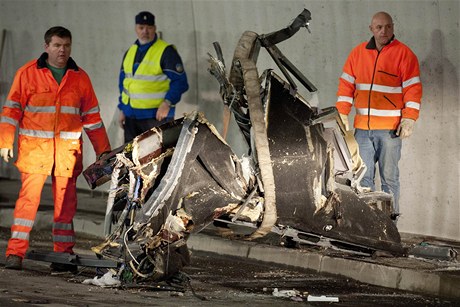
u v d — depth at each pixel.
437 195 27.95
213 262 25.80
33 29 37.59
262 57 31.05
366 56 27.00
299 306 20.09
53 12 36.78
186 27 33.03
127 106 31.59
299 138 20.83
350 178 22.61
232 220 20.62
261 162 19.98
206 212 20.22
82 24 35.94
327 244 23.06
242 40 21.00
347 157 22.25
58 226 23.36
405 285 22.59
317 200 21.11
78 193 35.19
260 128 20.05
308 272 24.55
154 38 31.31
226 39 32.03
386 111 26.83
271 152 20.52
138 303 18.86
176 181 19.69
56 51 23.16
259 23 31.12
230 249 26.39
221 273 24.22
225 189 20.20
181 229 20.16
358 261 23.62
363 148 27.16
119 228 20.23
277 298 20.95
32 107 23.16
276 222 20.83
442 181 27.83
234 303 19.77
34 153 23.11
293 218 20.94
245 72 20.38
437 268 22.88
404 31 28.09
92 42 35.75
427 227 28.22
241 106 21.03
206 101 32.84
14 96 23.12
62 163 23.25
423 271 22.48
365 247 22.66
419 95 26.55
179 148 19.66
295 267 24.86
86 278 22.28
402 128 26.48
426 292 22.20
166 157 20.14
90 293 19.97
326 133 21.62
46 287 20.56
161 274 20.17
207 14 32.38
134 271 20.31
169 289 20.92
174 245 20.22
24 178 23.23
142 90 31.23
